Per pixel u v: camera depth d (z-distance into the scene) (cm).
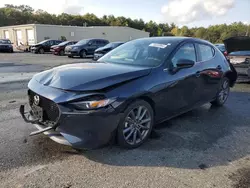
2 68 1117
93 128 273
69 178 253
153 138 356
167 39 425
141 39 456
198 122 433
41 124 303
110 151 312
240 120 451
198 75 420
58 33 3581
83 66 353
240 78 771
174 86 363
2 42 2491
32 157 292
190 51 420
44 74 337
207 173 269
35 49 2405
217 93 514
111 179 254
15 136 347
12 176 253
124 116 298
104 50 1452
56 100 272
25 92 619
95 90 275
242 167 284
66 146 321
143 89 312
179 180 255
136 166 279
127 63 377
